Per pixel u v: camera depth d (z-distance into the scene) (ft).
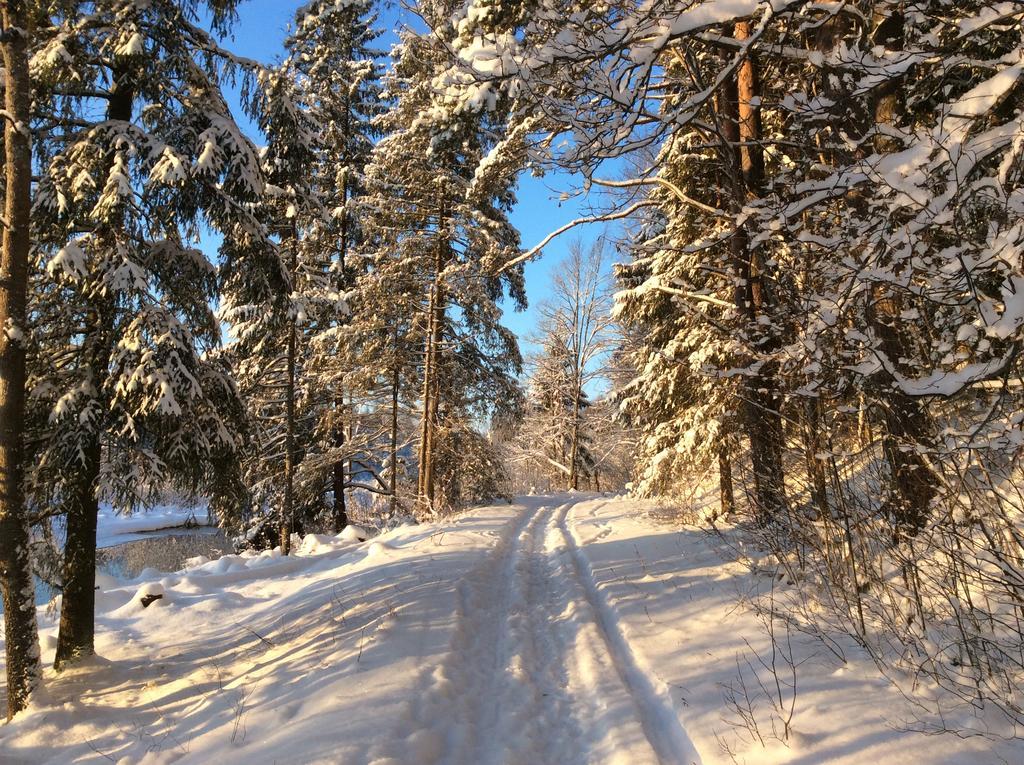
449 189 52.49
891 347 14.69
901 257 12.10
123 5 22.35
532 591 26.89
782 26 17.01
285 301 29.40
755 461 22.29
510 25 16.66
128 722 17.44
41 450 22.11
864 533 15.64
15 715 18.33
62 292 22.86
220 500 26.43
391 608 22.48
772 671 14.19
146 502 23.13
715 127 19.12
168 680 20.62
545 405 111.75
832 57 14.49
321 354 56.59
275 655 20.70
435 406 58.13
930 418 14.07
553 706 15.29
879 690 12.77
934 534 13.58
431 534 40.50
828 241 14.48
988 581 12.00
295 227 50.37
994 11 12.28
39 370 22.68
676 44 17.02
